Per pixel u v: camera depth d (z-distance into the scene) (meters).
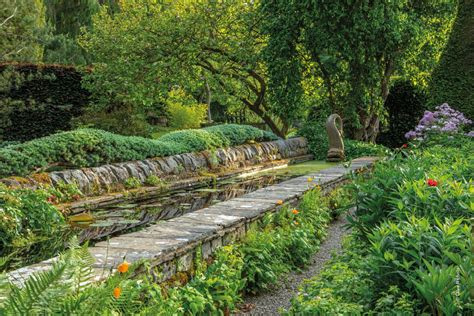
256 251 4.22
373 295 2.61
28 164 7.08
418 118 16.06
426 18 14.52
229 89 15.07
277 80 13.82
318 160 14.12
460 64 12.23
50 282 1.78
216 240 4.07
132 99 13.44
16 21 18.23
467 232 2.47
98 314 2.02
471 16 12.16
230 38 14.11
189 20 13.62
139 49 13.73
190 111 21.25
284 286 4.25
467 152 7.52
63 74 15.24
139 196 7.80
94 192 7.39
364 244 4.03
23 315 1.71
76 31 25.41
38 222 5.47
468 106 12.09
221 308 3.49
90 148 8.09
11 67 14.47
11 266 4.18
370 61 13.79
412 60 14.84
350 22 13.13
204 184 9.30
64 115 15.27
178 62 13.88
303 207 5.86
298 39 14.02
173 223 4.26
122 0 19.75
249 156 11.80
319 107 16.28
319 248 5.32
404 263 2.39
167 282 3.31
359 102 14.17
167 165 9.20
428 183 3.43
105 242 3.55
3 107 14.03
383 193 3.92
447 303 2.03
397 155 5.35
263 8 13.78
